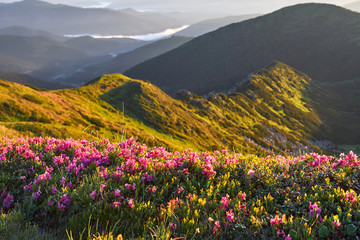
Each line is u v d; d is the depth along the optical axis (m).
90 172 5.69
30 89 87.12
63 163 5.89
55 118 74.44
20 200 4.56
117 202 3.94
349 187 4.68
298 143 149.88
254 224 3.62
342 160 5.72
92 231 3.60
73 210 4.07
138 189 4.48
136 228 3.63
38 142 7.19
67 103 88.88
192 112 129.12
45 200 4.19
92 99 105.69
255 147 121.56
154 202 4.32
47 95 88.19
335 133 183.12
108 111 99.44
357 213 3.68
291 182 5.00
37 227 3.67
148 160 5.74
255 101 186.25
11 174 5.29
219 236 3.53
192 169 5.52
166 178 5.04
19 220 3.82
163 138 94.19
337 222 3.43
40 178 4.76
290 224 3.56
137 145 7.08
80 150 6.54
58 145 6.82
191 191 4.69
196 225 3.52
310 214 3.76
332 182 4.88
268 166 5.92
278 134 149.88
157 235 3.30
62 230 3.81
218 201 4.38
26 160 5.89
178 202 4.20
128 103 110.94
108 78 130.25
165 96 130.00
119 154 6.35
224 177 5.09
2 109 68.38
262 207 3.92
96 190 4.35
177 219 3.75
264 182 4.93
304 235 3.29
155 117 106.19
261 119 161.12
